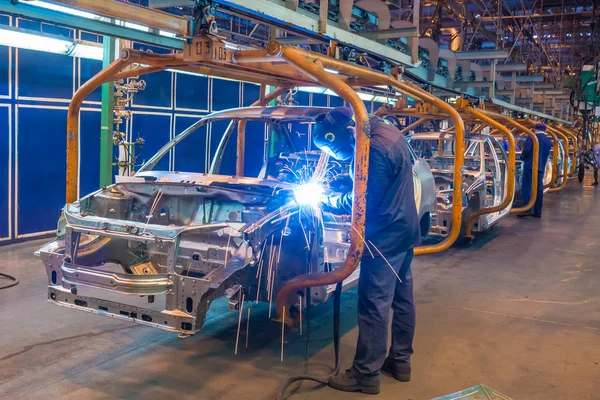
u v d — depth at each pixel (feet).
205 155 33.86
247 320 15.81
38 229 25.03
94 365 12.55
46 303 16.61
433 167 30.01
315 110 16.16
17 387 11.37
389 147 11.11
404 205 11.31
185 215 14.73
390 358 12.39
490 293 19.24
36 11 12.77
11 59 23.03
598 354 13.89
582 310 17.47
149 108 29.78
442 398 11.12
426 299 18.37
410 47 17.34
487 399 11.08
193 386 11.71
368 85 16.62
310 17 12.93
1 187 23.31
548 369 12.94
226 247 11.62
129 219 14.67
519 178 42.50
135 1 14.99
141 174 15.70
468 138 29.19
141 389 11.50
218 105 34.58
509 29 44.32
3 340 13.75
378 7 16.28
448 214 26.02
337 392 11.57
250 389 11.65
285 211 12.32
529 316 16.76
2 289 17.74
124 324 15.17
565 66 65.26
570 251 26.63
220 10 11.54
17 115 23.54
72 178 13.69
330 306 17.39
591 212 40.47
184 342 14.07
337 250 13.57
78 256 13.46
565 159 53.06
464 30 30.58
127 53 12.17
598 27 49.32
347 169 17.79
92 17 14.15
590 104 57.16
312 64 10.62
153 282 11.14
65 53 23.35
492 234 31.04
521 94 42.96
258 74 14.46
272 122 17.22
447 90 25.26
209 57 10.80
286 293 12.21
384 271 11.29
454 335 15.05
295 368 12.75
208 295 11.14
